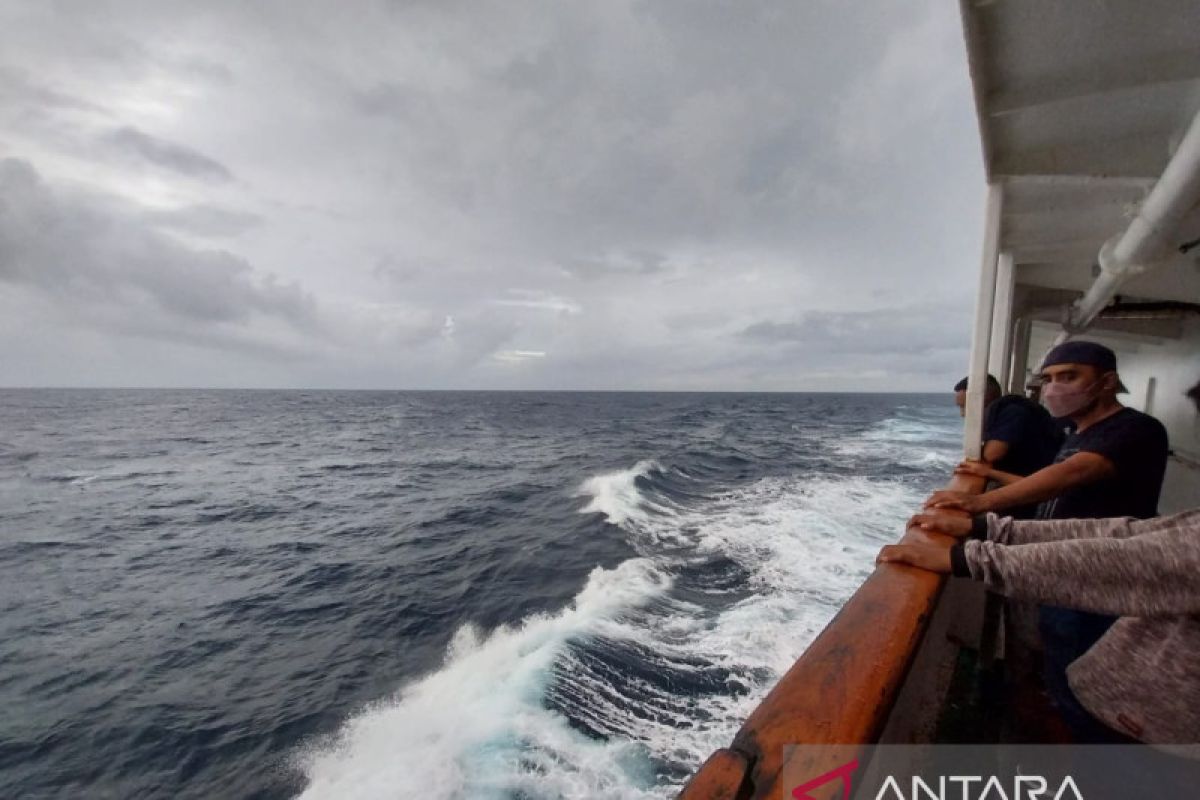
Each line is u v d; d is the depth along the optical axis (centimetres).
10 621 1247
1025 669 193
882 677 99
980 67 224
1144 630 125
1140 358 786
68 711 874
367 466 3419
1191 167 190
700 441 3853
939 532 170
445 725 701
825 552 1185
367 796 615
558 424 6044
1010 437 331
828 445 3466
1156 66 209
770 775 79
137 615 1259
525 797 567
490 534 1656
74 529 2081
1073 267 534
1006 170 295
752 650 793
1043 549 116
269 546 1761
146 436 5572
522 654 847
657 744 619
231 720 820
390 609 1154
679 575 1105
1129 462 180
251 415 8581
